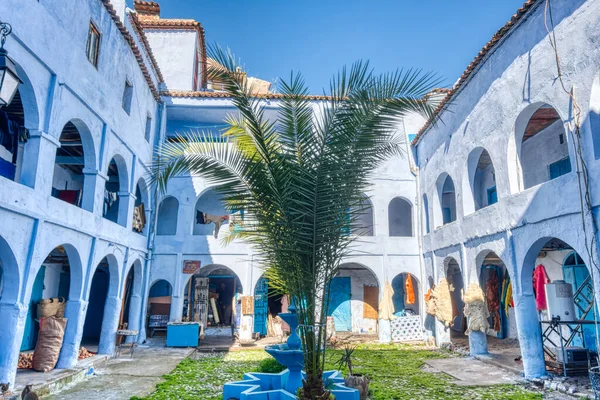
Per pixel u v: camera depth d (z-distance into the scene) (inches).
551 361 401.1
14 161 377.1
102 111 440.5
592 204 304.0
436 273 625.6
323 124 246.4
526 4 374.3
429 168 655.1
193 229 700.0
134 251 582.6
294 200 237.3
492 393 347.6
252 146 291.4
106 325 511.8
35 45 315.6
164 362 485.1
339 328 791.7
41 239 336.5
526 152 543.5
